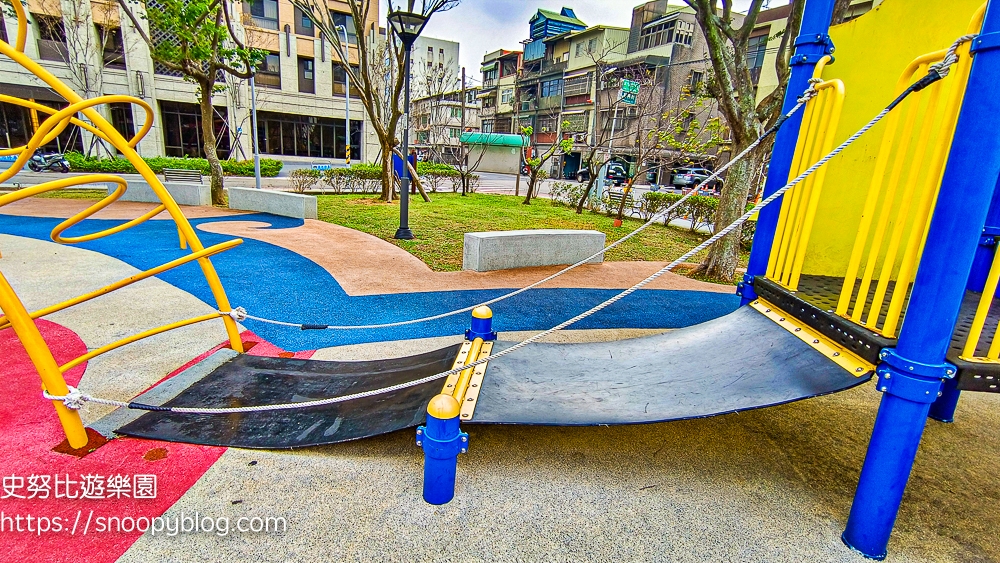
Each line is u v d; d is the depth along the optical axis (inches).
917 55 120.8
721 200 307.6
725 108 283.4
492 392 109.6
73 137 976.9
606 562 79.3
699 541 84.7
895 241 80.4
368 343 169.9
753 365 102.5
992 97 63.9
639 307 235.5
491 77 2081.7
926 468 111.5
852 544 84.7
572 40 1514.5
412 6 360.5
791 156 123.1
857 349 85.7
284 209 458.6
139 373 136.4
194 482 93.0
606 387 109.4
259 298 212.8
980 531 91.6
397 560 77.4
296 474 96.7
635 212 644.7
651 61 1118.4
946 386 77.1
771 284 121.0
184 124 1087.6
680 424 124.2
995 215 135.3
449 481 89.6
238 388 126.6
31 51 895.1
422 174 948.6
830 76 121.7
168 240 323.3
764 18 965.2
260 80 1144.2
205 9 434.9
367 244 344.5
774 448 115.8
